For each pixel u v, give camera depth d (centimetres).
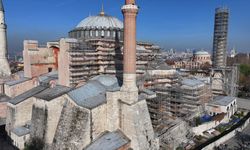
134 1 3653
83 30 6284
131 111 3566
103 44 5350
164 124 4806
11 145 4341
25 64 5997
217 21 11419
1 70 7156
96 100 3681
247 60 17162
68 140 3462
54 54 6128
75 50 4850
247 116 6975
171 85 6209
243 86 10956
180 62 16650
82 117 3441
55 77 5334
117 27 6444
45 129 3784
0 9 7019
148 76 5791
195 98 6022
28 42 5828
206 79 8938
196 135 5319
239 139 5300
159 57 6919
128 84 3669
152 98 4847
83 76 5009
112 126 3662
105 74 5138
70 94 3659
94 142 3441
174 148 4409
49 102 3738
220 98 7488
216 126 5956
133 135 3547
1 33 7125
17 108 4369
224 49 11538
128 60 3641
